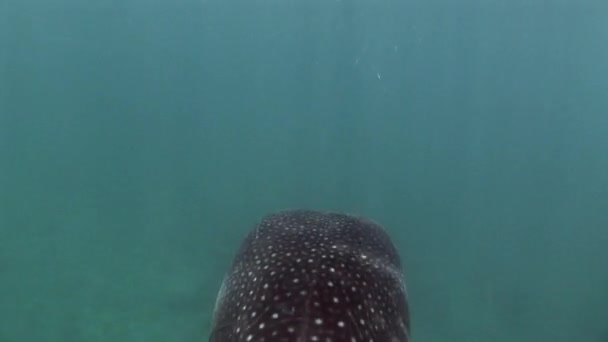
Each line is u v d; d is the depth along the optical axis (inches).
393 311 122.7
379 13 1728.6
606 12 1412.4
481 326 518.0
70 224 664.4
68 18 1637.6
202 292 540.4
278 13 1845.5
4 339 440.8
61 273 551.8
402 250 670.5
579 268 637.3
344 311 111.5
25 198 725.3
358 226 157.8
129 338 459.5
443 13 1696.6
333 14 1775.3
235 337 112.1
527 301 566.6
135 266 582.2
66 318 478.9
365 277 125.0
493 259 658.2
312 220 159.9
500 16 1646.2
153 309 504.4
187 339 461.7
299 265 124.6
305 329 105.7
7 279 528.1
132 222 692.1
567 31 1571.1
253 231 155.8
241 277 129.3
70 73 1561.3
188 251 628.1
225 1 1835.6
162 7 1752.0
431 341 486.6
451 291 576.7
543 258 665.0
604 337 509.0
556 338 506.6
